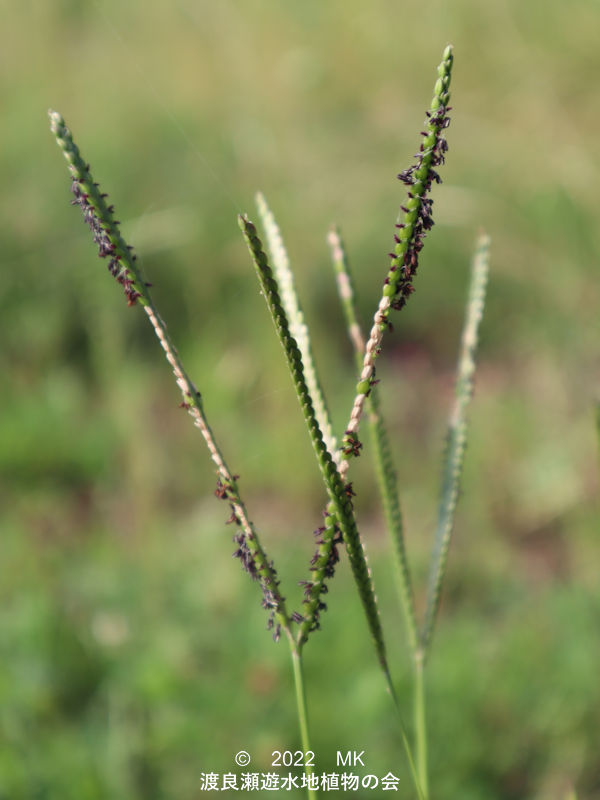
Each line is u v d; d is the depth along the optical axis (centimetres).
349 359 499
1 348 472
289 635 87
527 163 514
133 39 602
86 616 310
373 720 256
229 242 473
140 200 506
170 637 286
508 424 428
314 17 591
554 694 268
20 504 400
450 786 244
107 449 416
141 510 360
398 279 74
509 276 494
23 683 257
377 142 539
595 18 541
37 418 430
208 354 449
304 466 416
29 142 538
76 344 480
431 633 112
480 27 568
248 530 84
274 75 545
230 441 428
